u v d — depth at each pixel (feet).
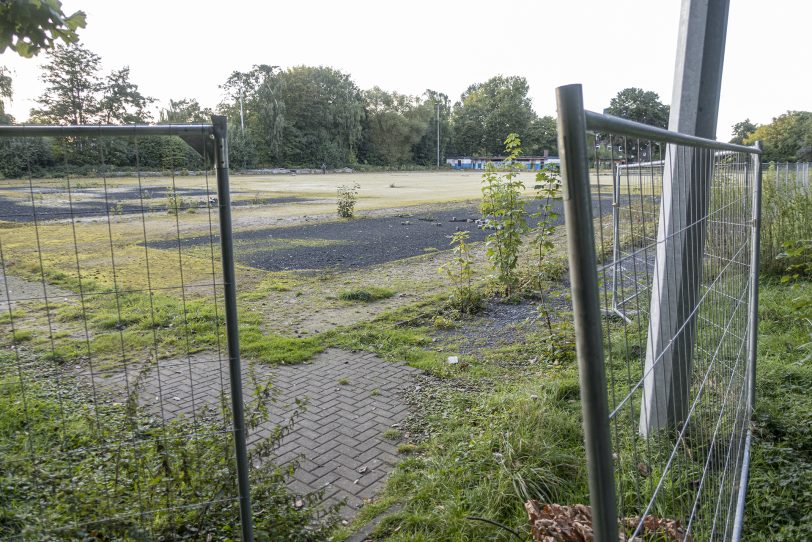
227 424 8.69
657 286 10.36
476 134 403.75
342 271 34.53
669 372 10.40
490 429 12.37
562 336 18.99
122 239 43.73
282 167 277.64
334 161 297.12
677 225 10.14
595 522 3.56
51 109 176.24
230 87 286.66
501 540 9.18
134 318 22.62
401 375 17.30
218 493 7.81
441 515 9.73
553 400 13.88
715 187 10.25
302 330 22.12
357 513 10.37
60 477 7.75
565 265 31.60
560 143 3.30
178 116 247.50
